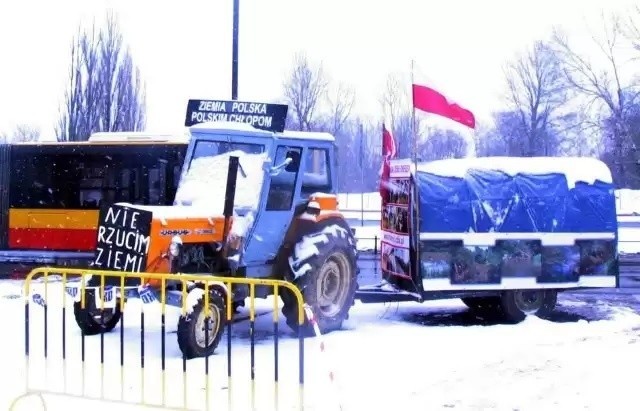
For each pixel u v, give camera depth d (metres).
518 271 11.33
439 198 11.14
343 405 6.52
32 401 6.61
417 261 11.06
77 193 16.84
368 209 37.94
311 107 34.59
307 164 10.47
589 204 11.64
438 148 36.41
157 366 7.93
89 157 16.88
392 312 12.47
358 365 8.09
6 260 16.86
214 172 9.78
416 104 11.48
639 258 22.97
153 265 8.40
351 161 45.41
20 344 8.90
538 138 39.19
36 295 7.09
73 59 27.52
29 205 16.89
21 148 17.00
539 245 11.41
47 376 6.99
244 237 9.26
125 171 16.75
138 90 28.64
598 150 38.84
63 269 7.05
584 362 8.02
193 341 8.16
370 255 21.95
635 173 38.62
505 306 11.48
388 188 12.38
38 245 16.83
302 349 5.92
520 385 7.18
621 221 34.91
